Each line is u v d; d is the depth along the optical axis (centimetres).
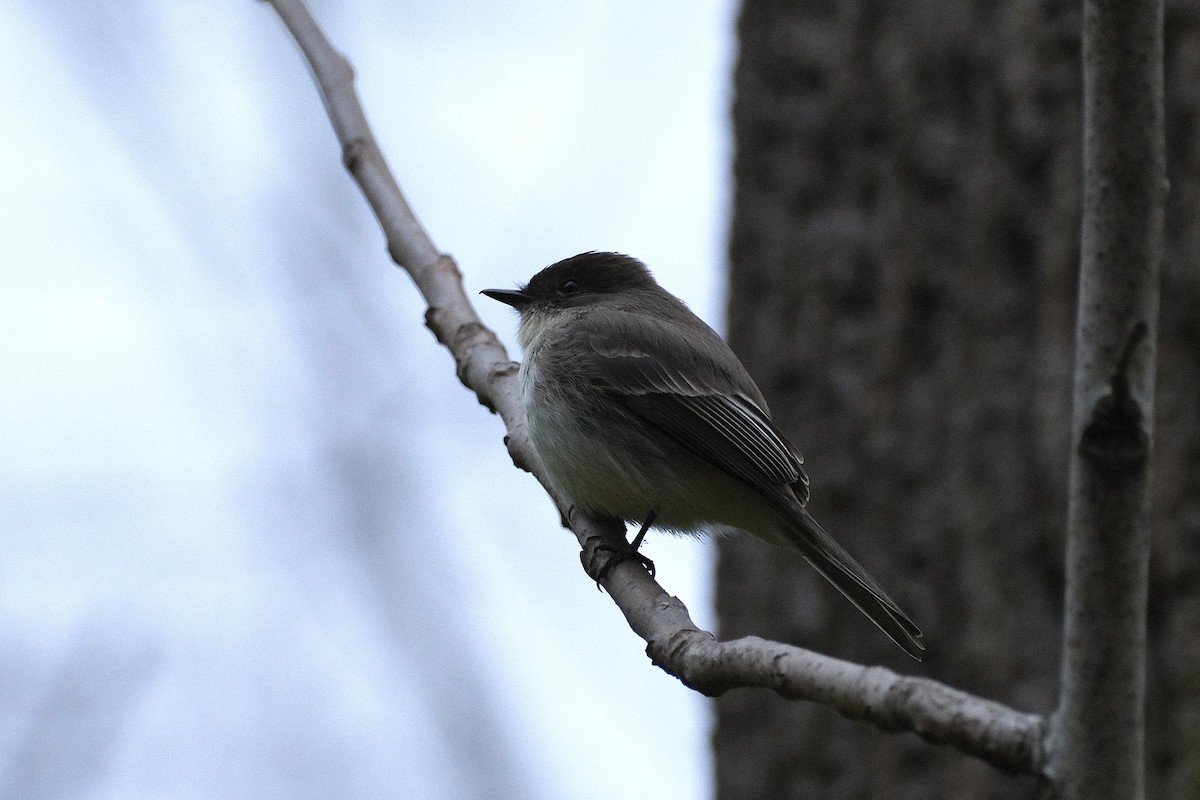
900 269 1110
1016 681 1023
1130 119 429
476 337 878
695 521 1030
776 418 1135
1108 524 423
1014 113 1088
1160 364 1034
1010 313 1073
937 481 1074
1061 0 1087
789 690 512
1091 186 434
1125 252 427
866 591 939
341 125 879
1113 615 422
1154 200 427
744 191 1190
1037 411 1051
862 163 1141
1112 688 421
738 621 1141
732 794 1100
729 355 1071
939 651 1051
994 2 1108
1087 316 432
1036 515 1040
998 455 1057
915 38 1129
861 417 1104
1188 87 1057
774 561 1132
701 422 1016
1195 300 1034
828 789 1065
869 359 1110
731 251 1192
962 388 1076
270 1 920
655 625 670
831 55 1160
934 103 1118
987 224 1087
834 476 1105
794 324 1144
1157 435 1023
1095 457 424
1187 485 1016
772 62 1189
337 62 891
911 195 1116
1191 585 999
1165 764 984
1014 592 1036
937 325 1097
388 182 877
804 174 1159
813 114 1161
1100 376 428
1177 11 1064
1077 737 424
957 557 1056
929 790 1029
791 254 1154
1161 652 998
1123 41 429
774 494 992
